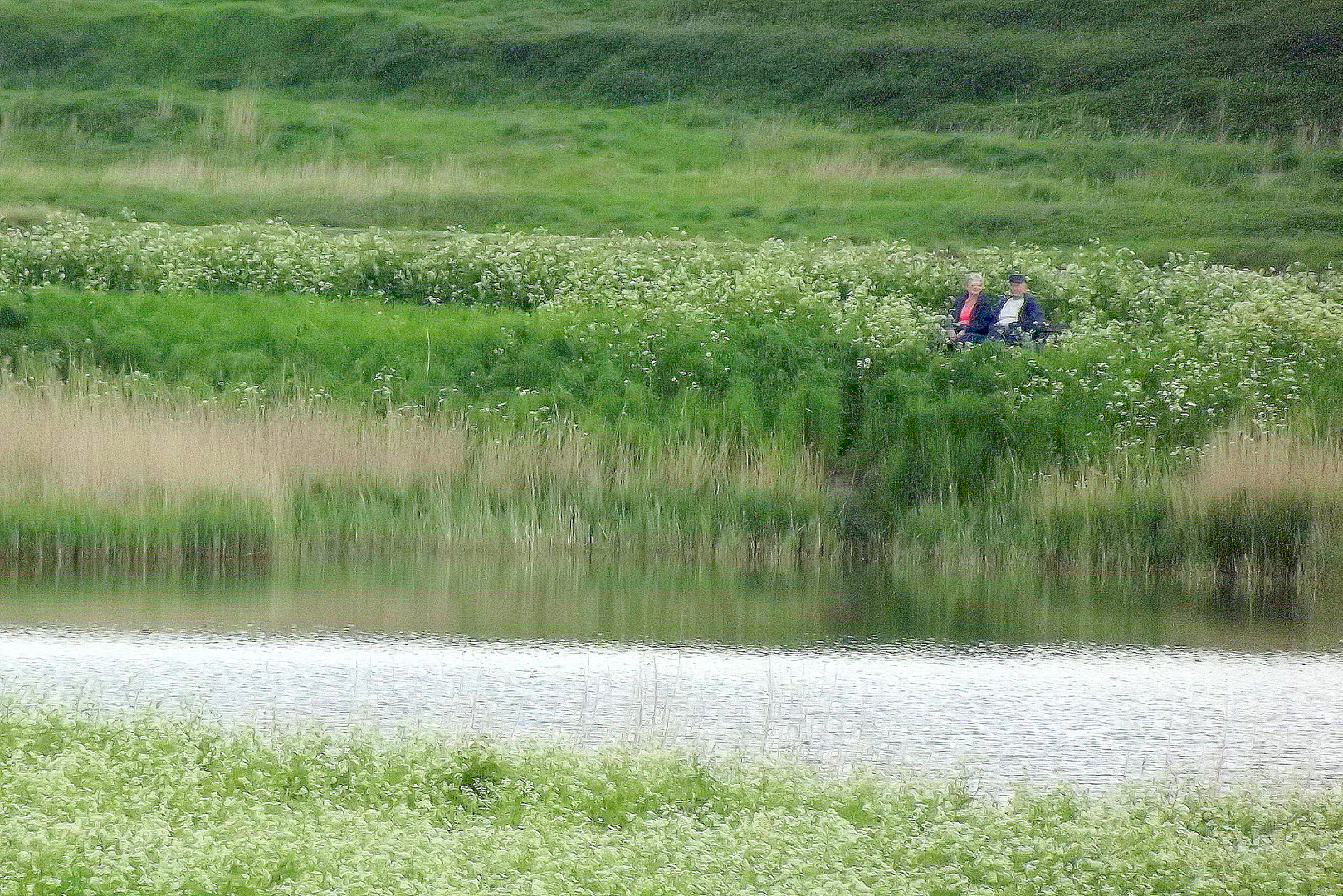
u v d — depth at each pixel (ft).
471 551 274.57
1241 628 223.92
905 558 277.85
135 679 177.68
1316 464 271.90
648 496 282.97
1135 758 155.63
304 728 149.69
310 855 103.76
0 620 210.38
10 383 293.02
